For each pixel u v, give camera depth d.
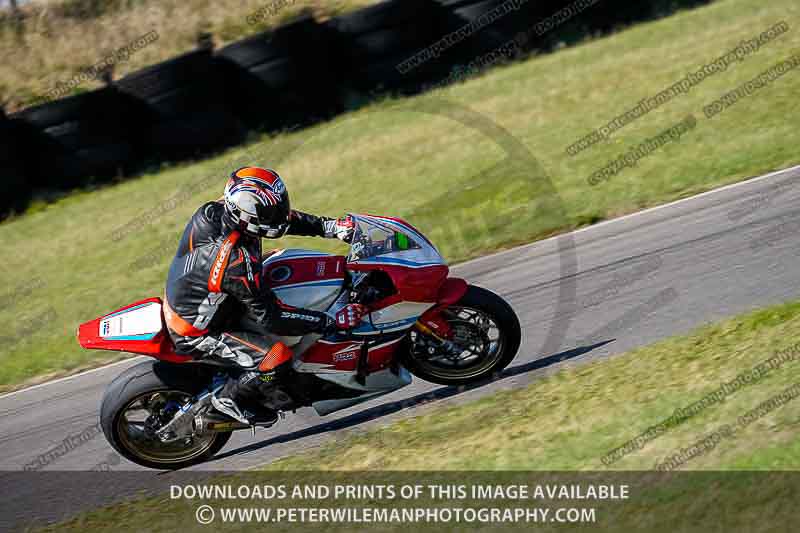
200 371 19.94
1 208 49.28
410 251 19.38
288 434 21.11
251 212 17.34
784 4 51.91
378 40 51.38
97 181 50.66
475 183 36.94
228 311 18.84
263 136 50.75
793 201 27.20
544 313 24.12
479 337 20.38
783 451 14.49
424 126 46.69
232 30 61.50
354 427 20.47
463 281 19.89
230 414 19.52
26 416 24.89
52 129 49.56
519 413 18.95
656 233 27.72
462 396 20.47
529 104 46.03
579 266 26.75
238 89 51.66
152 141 50.84
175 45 61.69
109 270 37.00
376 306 19.28
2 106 59.59
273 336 19.11
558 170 36.19
